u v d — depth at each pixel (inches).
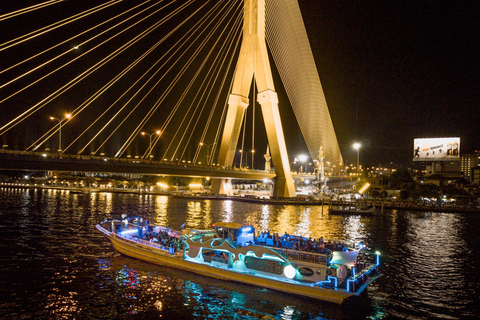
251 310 729.0
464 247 1357.0
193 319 692.1
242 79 4195.4
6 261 1064.2
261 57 4020.7
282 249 847.7
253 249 863.1
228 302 764.6
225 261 914.1
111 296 794.8
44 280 893.8
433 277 964.0
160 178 6373.0
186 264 950.4
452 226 1959.9
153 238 1102.4
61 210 2556.6
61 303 757.3
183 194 4463.6
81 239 1406.3
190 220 2074.3
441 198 3577.8
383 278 951.0
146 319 690.2
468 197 3715.6
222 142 4195.4
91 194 4936.0
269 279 822.5
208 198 4003.4
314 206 3336.6
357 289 757.3
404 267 1058.7
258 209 2901.1
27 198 3927.2
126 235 1162.6
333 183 7022.6
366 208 2667.3
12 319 685.3
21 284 865.5
